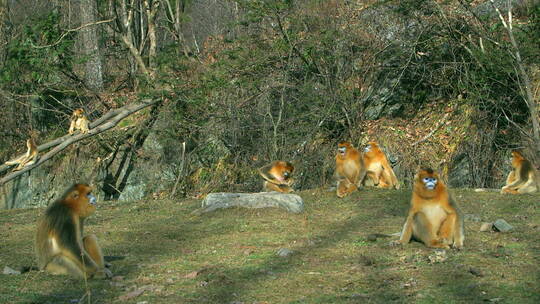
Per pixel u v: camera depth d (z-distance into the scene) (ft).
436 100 79.82
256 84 73.67
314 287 22.21
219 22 105.19
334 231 34.88
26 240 34.94
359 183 51.72
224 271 25.31
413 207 28.68
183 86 74.23
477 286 21.36
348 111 75.56
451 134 73.72
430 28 77.10
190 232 36.24
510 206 42.78
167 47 80.74
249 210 41.57
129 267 26.63
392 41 77.30
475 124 71.87
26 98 86.84
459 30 78.13
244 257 28.19
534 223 35.53
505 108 72.79
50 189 82.33
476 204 44.37
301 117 72.59
